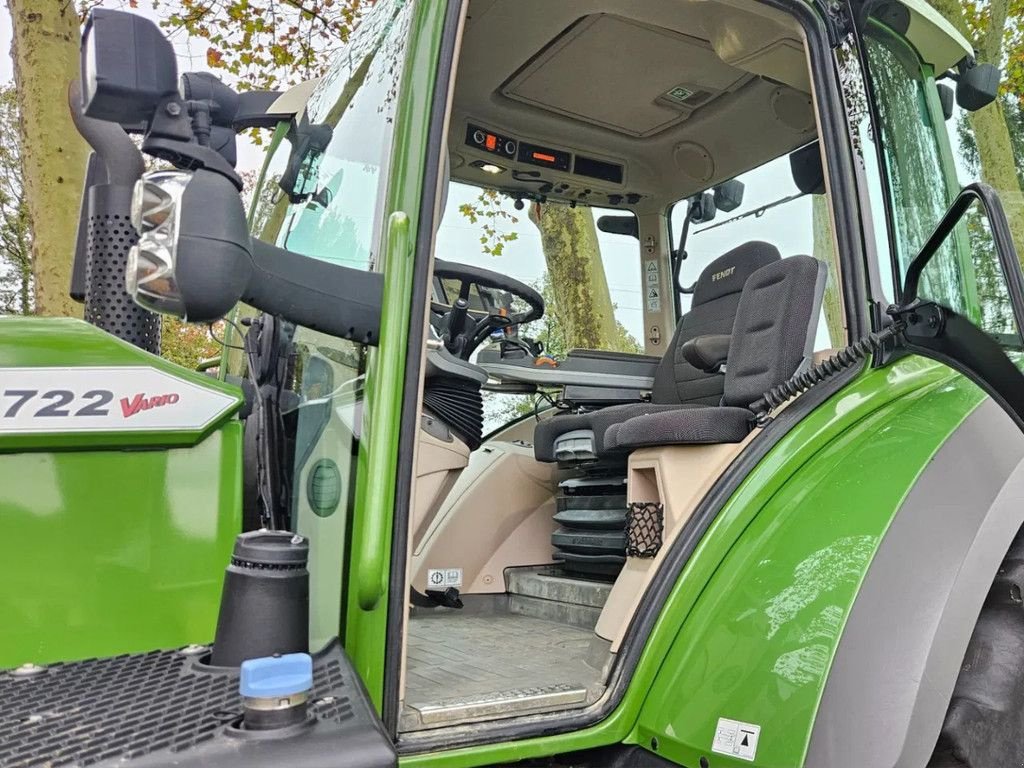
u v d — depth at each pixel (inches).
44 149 183.8
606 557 92.9
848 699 50.5
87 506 50.5
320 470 58.2
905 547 55.0
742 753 52.7
